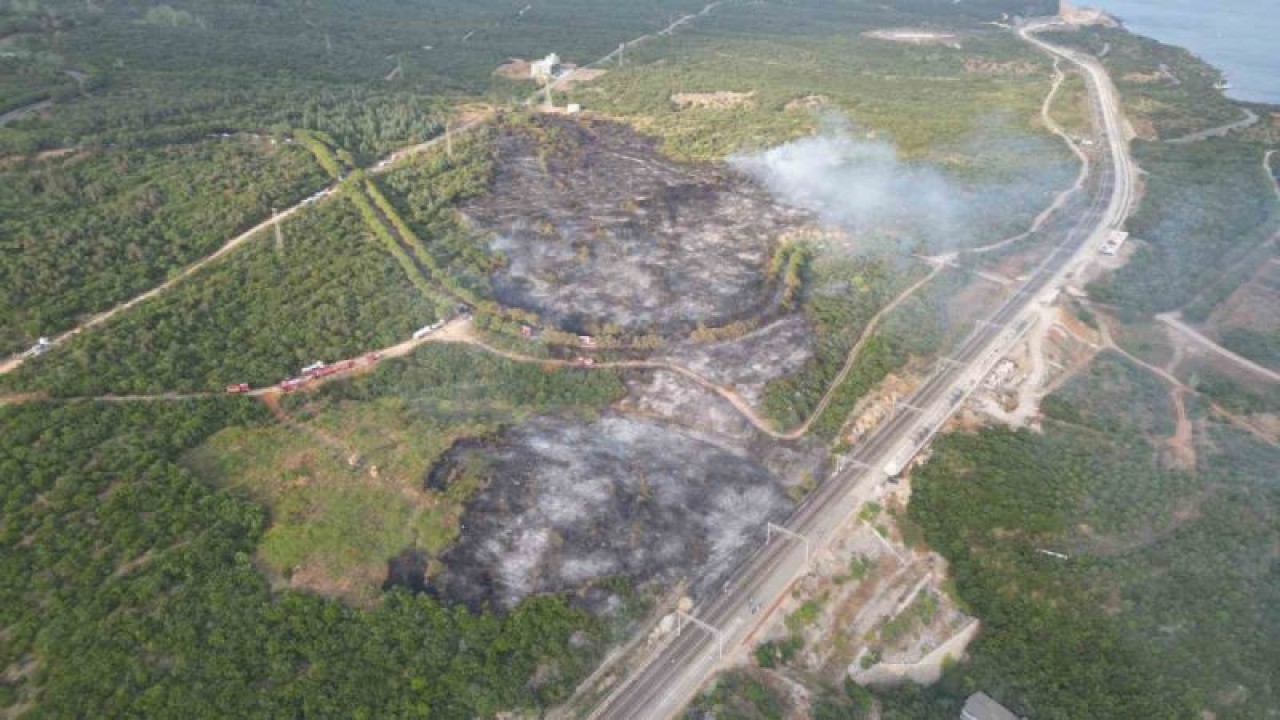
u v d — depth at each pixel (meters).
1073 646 124.25
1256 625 123.88
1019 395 168.88
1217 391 172.62
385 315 161.88
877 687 124.94
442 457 133.75
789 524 139.25
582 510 129.50
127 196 174.75
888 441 155.88
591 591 120.88
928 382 169.50
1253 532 138.00
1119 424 162.12
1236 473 150.12
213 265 163.38
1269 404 169.50
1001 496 143.00
